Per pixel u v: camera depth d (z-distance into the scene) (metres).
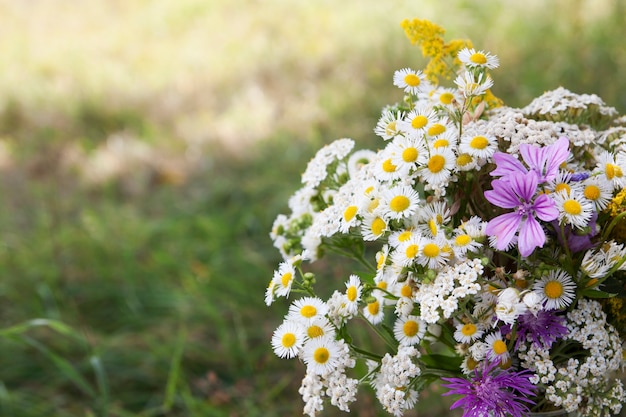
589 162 0.65
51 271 1.56
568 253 0.58
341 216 0.62
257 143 1.98
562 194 0.57
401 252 0.59
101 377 1.11
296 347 0.61
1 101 2.46
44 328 1.39
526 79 1.60
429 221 0.61
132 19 3.14
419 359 0.64
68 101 2.45
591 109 0.69
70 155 2.13
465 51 0.63
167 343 1.34
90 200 1.91
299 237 0.74
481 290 0.59
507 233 0.57
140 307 1.45
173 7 3.14
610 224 0.60
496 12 2.04
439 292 0.58
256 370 1.26
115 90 2.50
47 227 1.73
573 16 1.79
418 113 0.62
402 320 0.63
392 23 2.31
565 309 0.60
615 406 0.60
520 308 0.56
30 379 1.30
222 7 3.06
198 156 2.02
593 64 1.56
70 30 3.15
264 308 1.39
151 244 1.68
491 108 0.71
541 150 0.59
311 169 0.69
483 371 0.59
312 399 0.60
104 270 1.54
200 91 2.41
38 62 2.80
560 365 0.61
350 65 2.20
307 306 0.62
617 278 0.62
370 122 1.82
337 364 0.60
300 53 2.46
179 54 2.71
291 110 2.11
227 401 1.19
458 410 1.05
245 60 2.52
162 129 2.21
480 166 0.60
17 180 2.04
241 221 1.63
